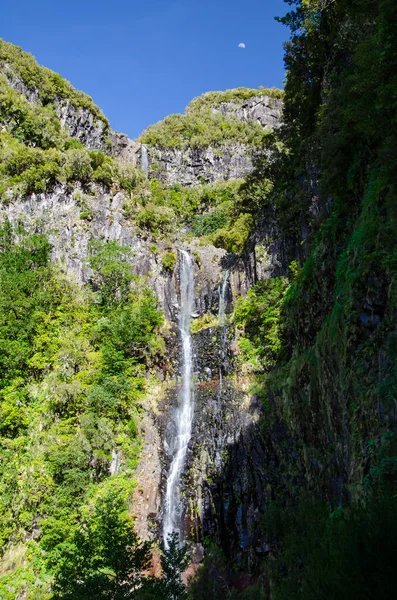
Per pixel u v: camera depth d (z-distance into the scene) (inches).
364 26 869.2
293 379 1002.7
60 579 760.3
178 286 1849.2
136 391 1408.7
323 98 1227.9
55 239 1830.7
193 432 1307.8
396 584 317.1
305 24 1330.0
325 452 797.9
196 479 1187.3
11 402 1314.0
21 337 1473.9
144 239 1919.3
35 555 1045.2
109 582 719.7
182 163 3858.3
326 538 446.0
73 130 3058.6
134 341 1499.8
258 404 1144.2
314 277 1002.1
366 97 613.6
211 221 2778.1
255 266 1487.5
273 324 1226.6
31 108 2554.1
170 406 1409.9
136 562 760.3
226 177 3764.8
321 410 836.0
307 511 732.7
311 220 1182.9
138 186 2166.6
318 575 364.5
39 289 1630.2
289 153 1565.0
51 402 1304.1
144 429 1330.0
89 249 1807.3
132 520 1136.8
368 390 607.2
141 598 745.0
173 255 1897.1
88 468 1197.1
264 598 791.7
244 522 1008.2
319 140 1109.7
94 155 2096.5
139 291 1728.6
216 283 1785.2
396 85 541.0
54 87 3056.1
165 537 1141.7
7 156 2025.1
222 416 1243.2
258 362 1259.8
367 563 334.6
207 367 1457.9
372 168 773.9
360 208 821.9
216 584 929.5
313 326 991.6
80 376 1369.3
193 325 1694.1
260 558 916.6
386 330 599.8
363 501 512.7
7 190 1927.9
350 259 742.5
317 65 1341.0
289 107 1513.3
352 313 684.1
